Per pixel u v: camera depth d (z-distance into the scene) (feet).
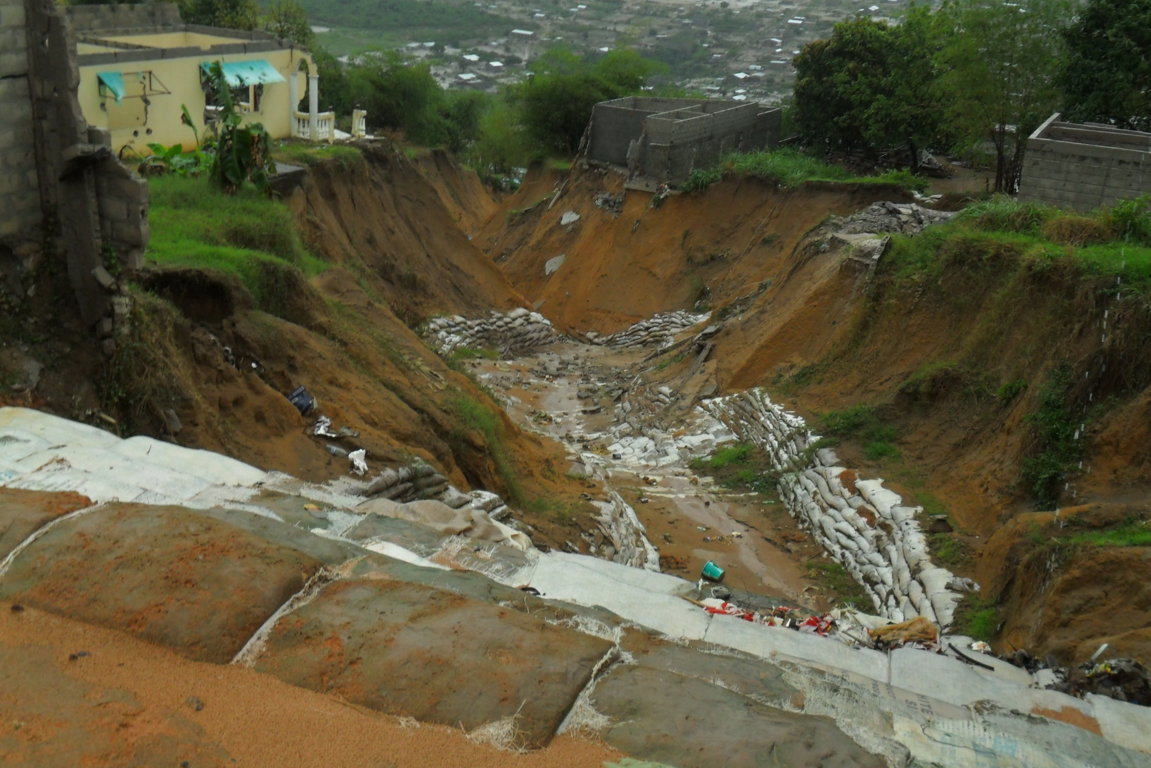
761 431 75.66
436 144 213.87
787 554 58.80
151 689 17.13
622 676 18.92
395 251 116.37
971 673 24.25
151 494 27.40
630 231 138.51
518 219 169.68
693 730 17.35
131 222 38.04
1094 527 43.93
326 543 23.84
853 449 65.21
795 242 109.09
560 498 60.23
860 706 20.45
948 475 58.80
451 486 46.19
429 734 16.76
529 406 98.37
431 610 20.12
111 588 19.56
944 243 72.49
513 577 26.71
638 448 82.64
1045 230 67.05
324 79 180.04
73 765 14.79
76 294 38.73
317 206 99.81
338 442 44.50
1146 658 32.81
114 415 38.70
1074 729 21.03
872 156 155.74
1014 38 111.34
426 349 71.15
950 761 18.95
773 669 21.53
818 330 83.10
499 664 18.35
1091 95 99.55
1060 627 37.47
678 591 29.50
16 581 19.86
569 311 138.10
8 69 36.24
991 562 46.55
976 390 61.77
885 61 147.02
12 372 36.73
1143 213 63.67
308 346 50.88
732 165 133.49
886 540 54.13
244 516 25.00
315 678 17.95
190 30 124.67
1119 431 49.62
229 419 42.11
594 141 155.12
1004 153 132.26
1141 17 95.35
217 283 47.60
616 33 416.26
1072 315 56.90
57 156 37.40
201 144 95.71
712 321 109.09
